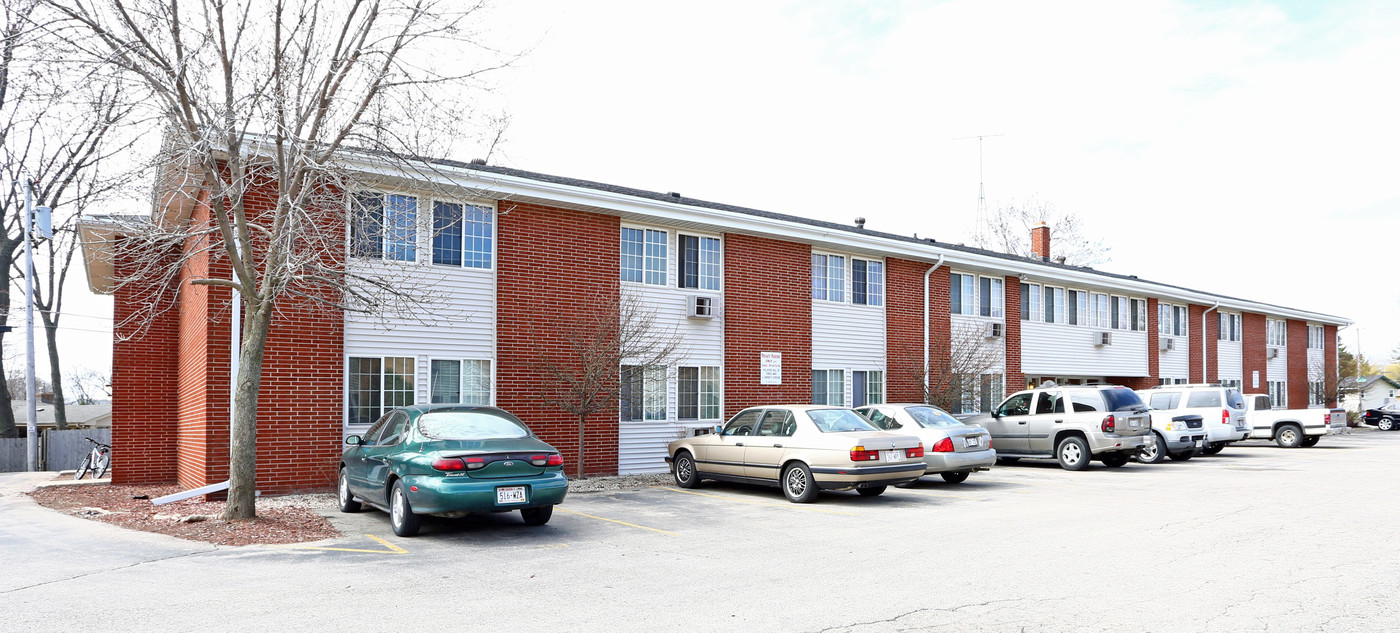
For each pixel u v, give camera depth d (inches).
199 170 477.1
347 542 370.0
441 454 371.6
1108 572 298.5
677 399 717.9
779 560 327.9
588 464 655.1
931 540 369.7
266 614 247.9
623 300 682.8
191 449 584.4
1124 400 717.9
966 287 976.9
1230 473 687.1
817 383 815.7
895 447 505.7
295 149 410.9
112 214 467.5
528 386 624.7
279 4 404.2
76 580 293.1
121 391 661.9
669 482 618.8
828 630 230.1
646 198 676.7
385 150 431.5
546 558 334.3
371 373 560.7
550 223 644.1
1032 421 740.0
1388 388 2770.7
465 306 601.3
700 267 742.5
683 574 303.1
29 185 808.3
